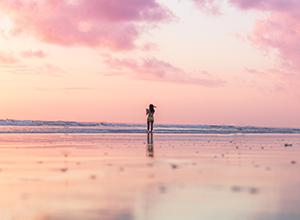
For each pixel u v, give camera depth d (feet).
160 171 42.11
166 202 26.91
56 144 83.97
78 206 25.85
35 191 30.81
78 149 70.49
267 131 211.20
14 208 25.40
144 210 24.85
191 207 25.49
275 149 75.15
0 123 230.27
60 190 31.17
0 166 46.52
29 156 58.23
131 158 55.52
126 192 30.30
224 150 69.67
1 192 30.42
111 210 24.91
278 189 31.48
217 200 27.32
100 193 29.89
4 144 83.76
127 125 274.77
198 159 54.44
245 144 88.74
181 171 42.11
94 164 48.65
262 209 24.91
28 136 118.73
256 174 40.01
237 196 28.71
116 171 42.24
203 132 163.94
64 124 248.93
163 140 99.81
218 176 38.50
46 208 25.40
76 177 37.99
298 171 42.91
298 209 24.95
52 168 44.83
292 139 120.78
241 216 23.50
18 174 40.04
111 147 75.51
